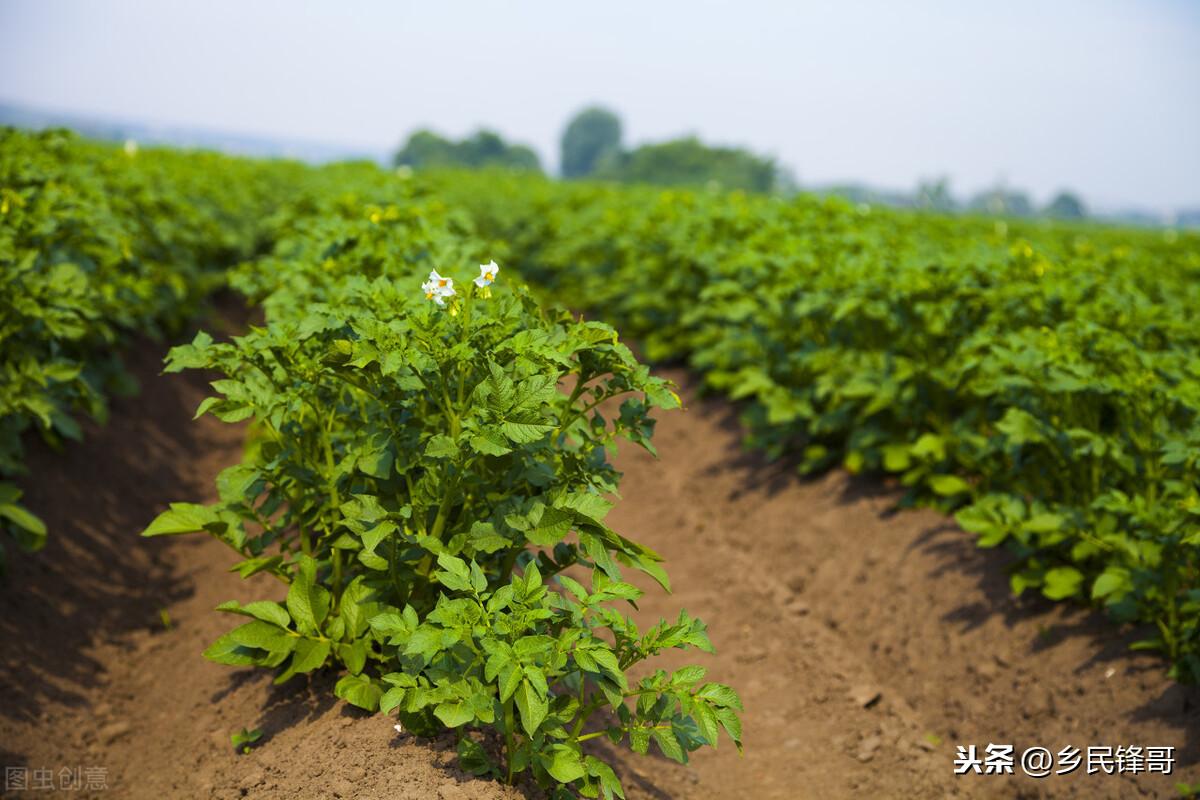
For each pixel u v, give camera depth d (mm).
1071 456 5125
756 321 7684
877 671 5234
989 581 5387
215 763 3838
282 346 3844
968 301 6137
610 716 4426
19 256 5516
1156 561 4402
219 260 11758
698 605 5977
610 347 3627
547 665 3072
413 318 3434
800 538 6551
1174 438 4656
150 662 4922
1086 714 4449
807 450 7133
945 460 6219
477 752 3279
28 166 6586
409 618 3186
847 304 6242
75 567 5406
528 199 13750
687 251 8930
